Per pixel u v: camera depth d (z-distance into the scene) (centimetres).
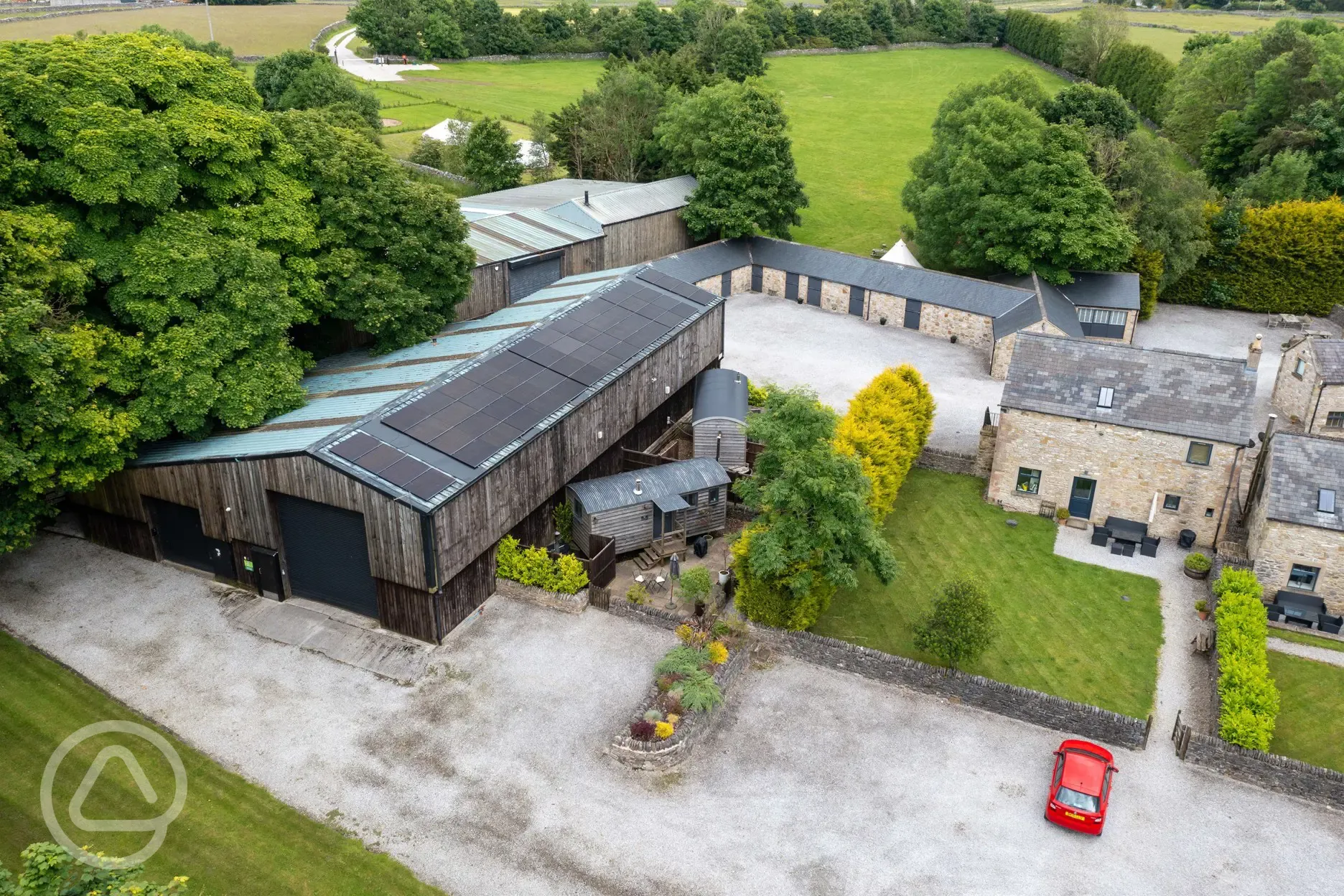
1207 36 12250
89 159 3653
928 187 7969
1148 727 3328
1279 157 8088
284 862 2828
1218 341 7194
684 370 5381
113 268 3834
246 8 18112
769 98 8075
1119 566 4438
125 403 3878
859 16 16875
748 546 3784
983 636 3425
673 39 15700
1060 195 6994
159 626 3838
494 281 5841
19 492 3606
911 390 5038
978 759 3275
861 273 7531
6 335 3288
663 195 8212
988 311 6819
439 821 2983
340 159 4588
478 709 3431
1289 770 3122
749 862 2861
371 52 15600
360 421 3906
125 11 16662
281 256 4356
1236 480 4444
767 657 3728
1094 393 4650
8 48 3878
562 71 15312
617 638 3806
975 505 4947
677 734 3216
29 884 2044
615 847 2902
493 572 4034
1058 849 2941
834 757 3266
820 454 3612
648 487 4369
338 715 3397
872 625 3991
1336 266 7500
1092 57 13950
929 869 2856
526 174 10425
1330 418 5544
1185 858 2917
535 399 4297
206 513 3994
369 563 3725
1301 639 3966
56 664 3588
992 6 18175
